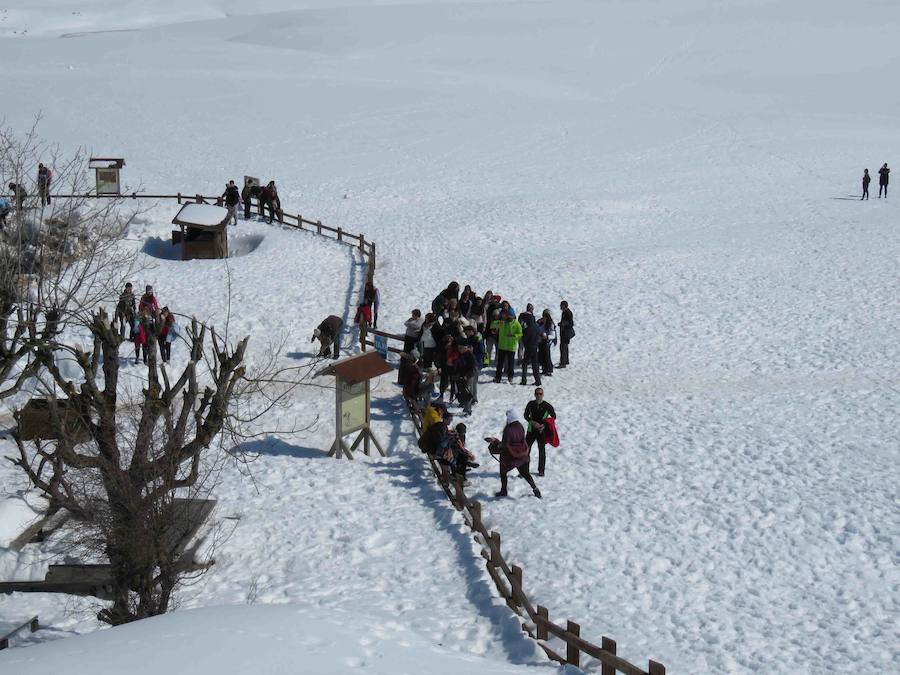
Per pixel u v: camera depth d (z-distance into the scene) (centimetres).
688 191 5150
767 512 1672
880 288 3272
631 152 6112
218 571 1557
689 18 11256
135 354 2544
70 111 6594
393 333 2881
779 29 10531
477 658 1139
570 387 2442
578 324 3025
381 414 2244
